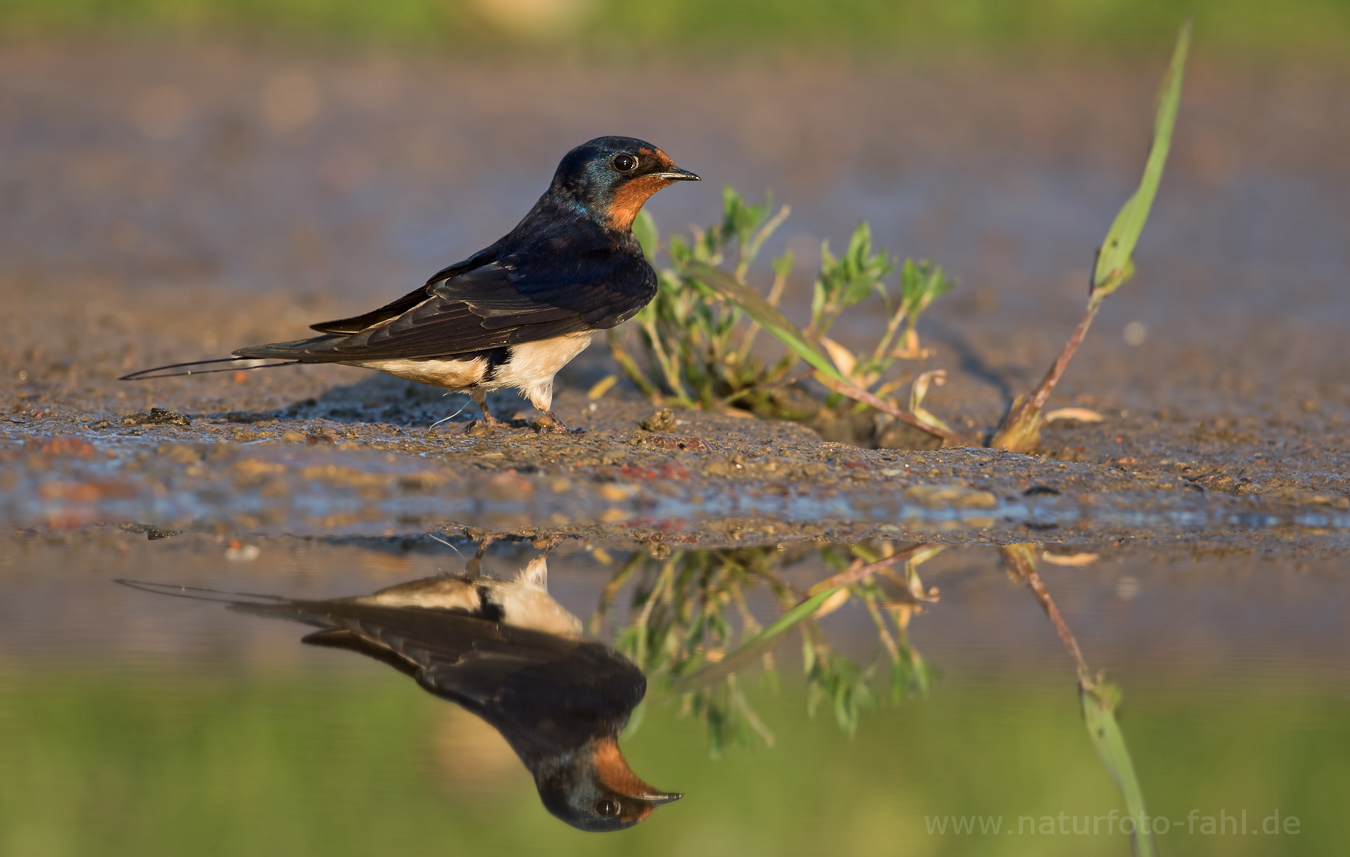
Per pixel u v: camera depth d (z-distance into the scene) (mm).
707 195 22734
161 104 26453
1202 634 8086
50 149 23797
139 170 23172
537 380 10789
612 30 35562
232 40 32094
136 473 9680
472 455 10336
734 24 36656
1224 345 16672
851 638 8062
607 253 11008
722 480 10344
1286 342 16906
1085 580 8961
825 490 10312
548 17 34000
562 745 6707
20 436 10094
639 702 7180
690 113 28062
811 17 37094
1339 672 7648
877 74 32719
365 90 28281
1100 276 11391
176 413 11273
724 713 7293
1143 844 6840
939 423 11680
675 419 11844
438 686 7004
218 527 9297
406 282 19109
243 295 17906
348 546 9039
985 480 10641
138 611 7836
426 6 34781
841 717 7246
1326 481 11188
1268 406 13867
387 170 23625
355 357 9859
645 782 6520
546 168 24156
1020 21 37875
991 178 24625
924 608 8531
